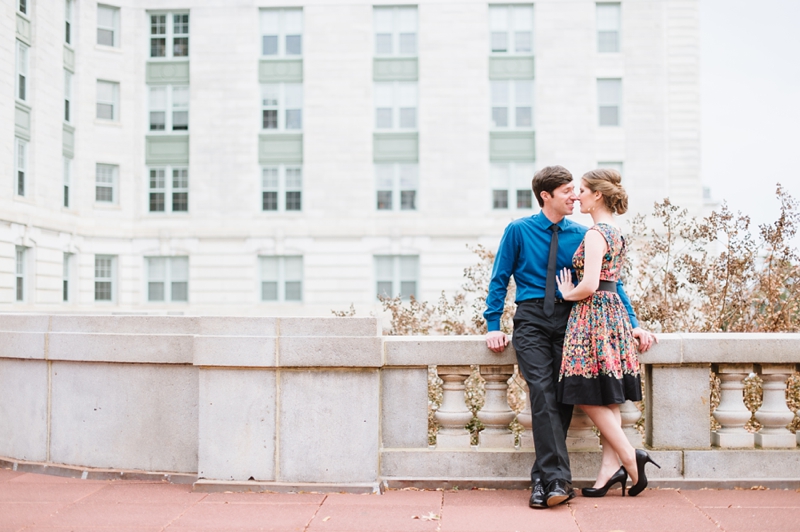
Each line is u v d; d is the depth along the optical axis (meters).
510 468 5.12
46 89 25.94
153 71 28.58
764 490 4.99
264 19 28.58
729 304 8.91
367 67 28.09
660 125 27.64
